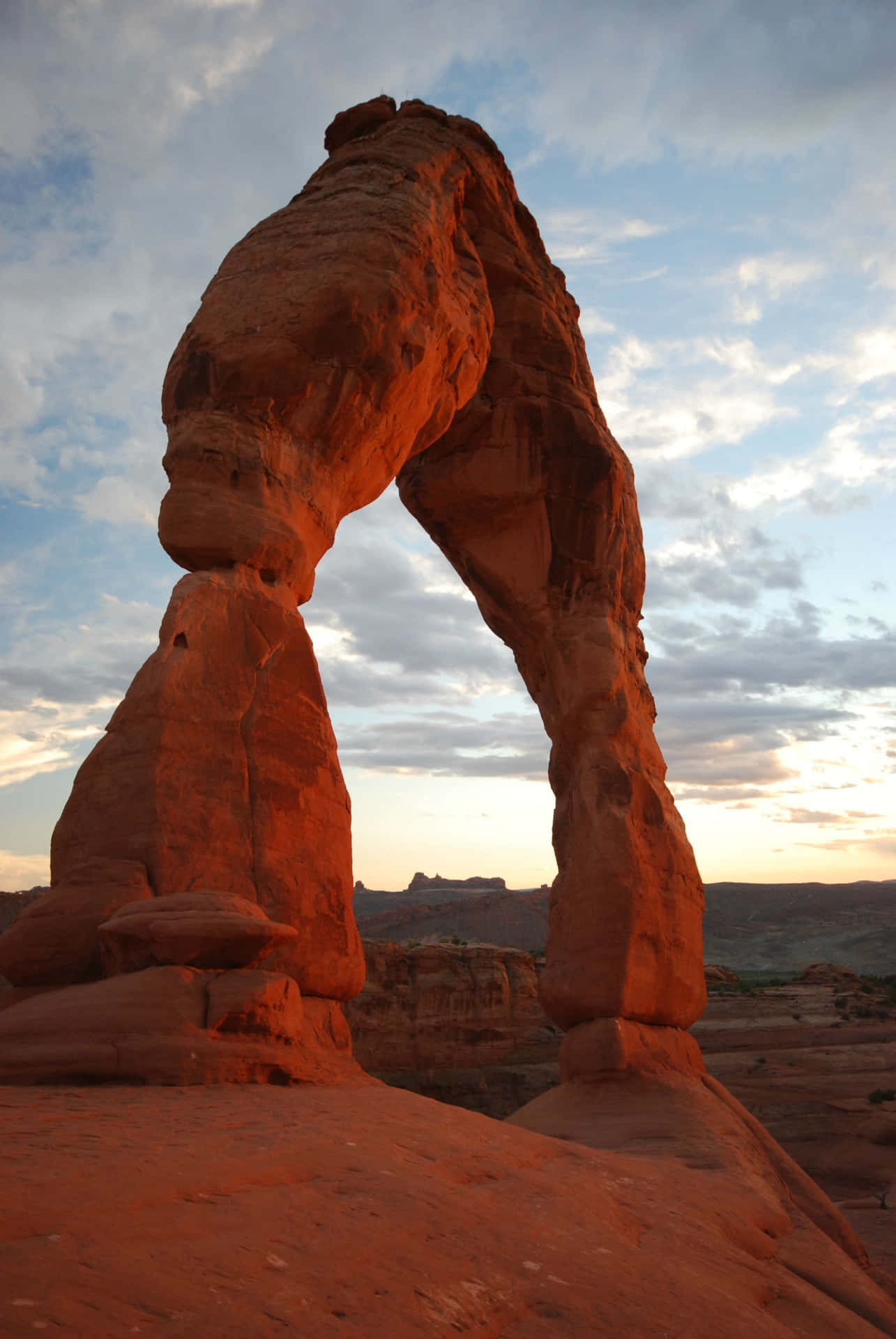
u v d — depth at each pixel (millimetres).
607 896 12727
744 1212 8273
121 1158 4211
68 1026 6656
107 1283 3010
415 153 11891
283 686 9156
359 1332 3270
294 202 10953
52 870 8289
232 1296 3195
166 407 9969
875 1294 7816
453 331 11352
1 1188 3527
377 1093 7266
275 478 9617
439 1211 4598
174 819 8188
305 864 8828
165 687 8438
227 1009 6898
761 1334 4883
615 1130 10961
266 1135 5070
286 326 9844
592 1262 4812
